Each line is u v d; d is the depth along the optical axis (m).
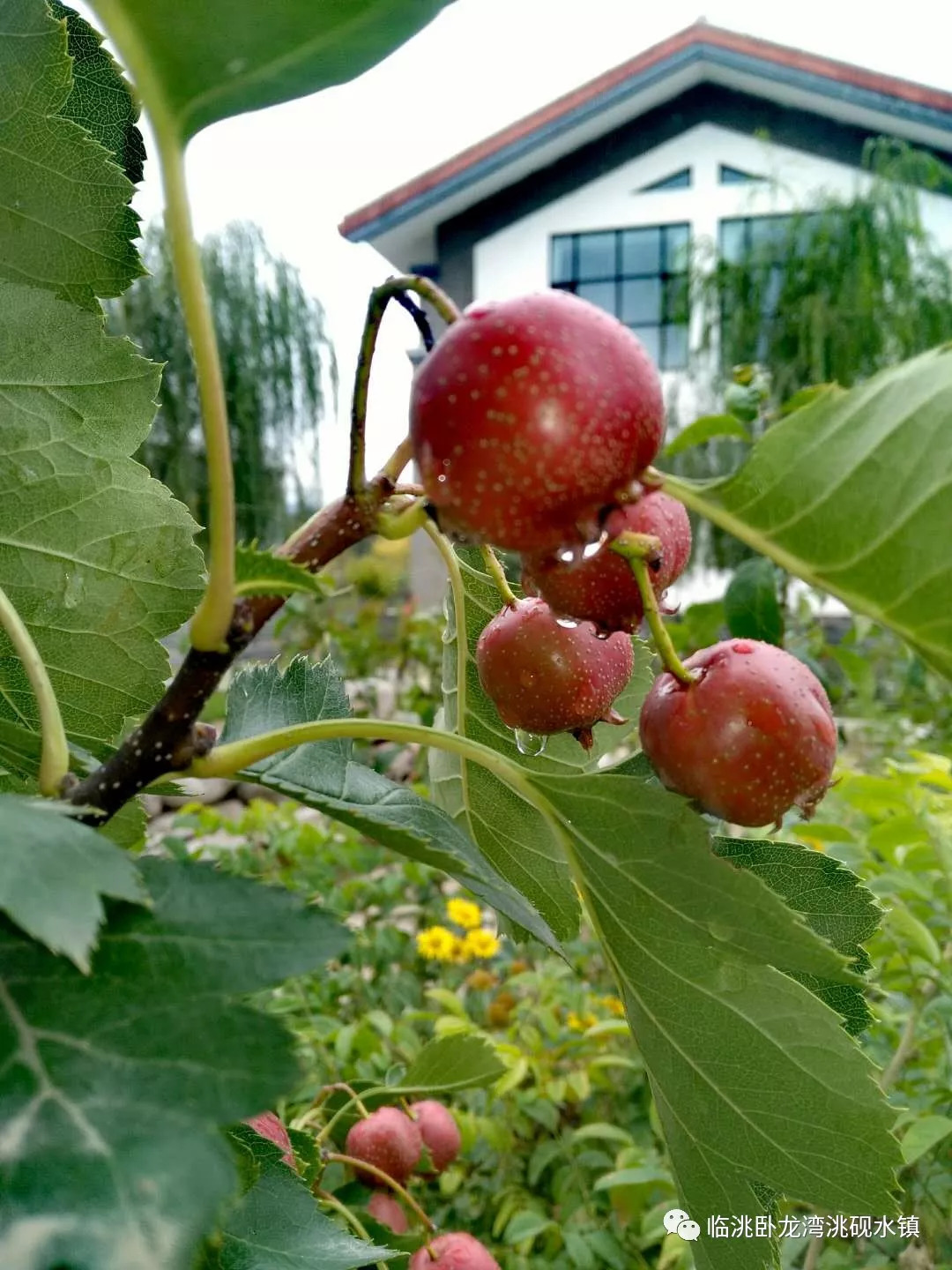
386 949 0.40
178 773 0.08
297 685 0.12
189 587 0.12
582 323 0.08
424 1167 0.22
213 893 0.07
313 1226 0.12
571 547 0.08
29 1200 0.05
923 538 0.08
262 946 0.06
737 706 0.09
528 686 0.11
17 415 0.11
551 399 0.07
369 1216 0.18
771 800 0.09
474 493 0.08
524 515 0.08
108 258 0.12
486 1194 0.30
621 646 0.12
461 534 0.08
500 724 0.14
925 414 0.08
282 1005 0.34
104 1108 0.06
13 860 0.06
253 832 0.49
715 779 0.09
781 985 0.10
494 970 0.41
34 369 0.11
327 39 0.07
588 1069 0.31
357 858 0.45
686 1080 0.11
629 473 0.08
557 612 0.10
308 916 0.07
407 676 0.82
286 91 0.07
